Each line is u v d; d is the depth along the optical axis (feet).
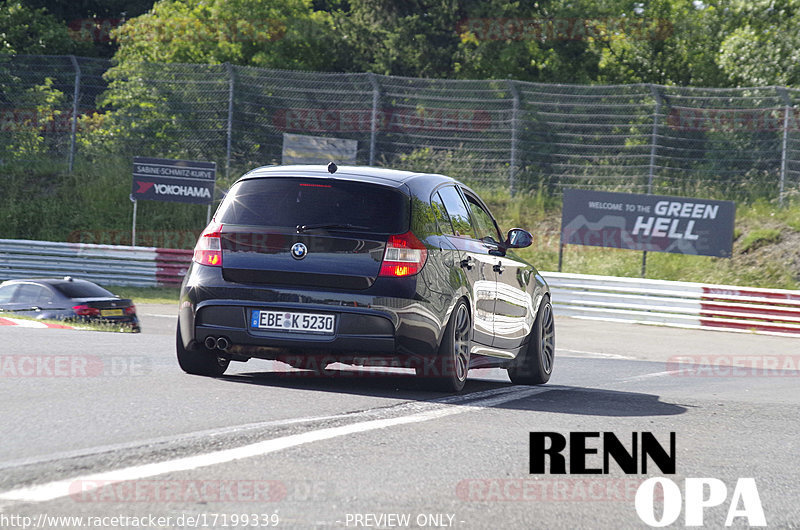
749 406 85.71
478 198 100.01
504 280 93.97
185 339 82.28
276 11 434.71
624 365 129.18
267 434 58.49
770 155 323.37
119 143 349.41
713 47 436.35
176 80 344.28
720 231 273.13
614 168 325.21
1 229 328.29
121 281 299.99
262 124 338.54
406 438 60.13
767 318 238.89
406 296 78.23
